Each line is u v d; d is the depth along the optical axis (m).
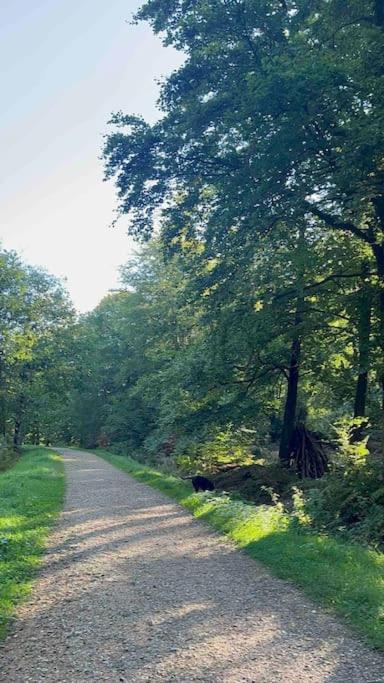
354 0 14.17
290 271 16.39
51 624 5.93
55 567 8.30
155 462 33.12
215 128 15.77
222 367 20.31
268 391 22.86
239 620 5.87
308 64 12.42
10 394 43.84
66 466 29.06
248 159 14.99
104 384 56.78
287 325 18.61
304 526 10.95
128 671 4.72
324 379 21.31
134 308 40.09
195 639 5.38
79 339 52.06
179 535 10.62
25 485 17.83
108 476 23.34
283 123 12.94
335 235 17.89
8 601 6.57
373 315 16.50
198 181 17.03
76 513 13.30
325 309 17.88
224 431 23.19
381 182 13.04
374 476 13.07
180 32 16.67
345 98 13.02
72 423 62.53
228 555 8.93
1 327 37.94
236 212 14.63
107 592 7.01
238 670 4.67
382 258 16.16
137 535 10.63
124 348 50.94
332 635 5.39
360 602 6.16
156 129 16.67
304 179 14.37
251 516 11.38
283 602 6.44
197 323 19.41
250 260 16.19
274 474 20.19
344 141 13.34
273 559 8.27
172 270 32.78
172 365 24.64
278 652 5.02
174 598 6.70
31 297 48.47
